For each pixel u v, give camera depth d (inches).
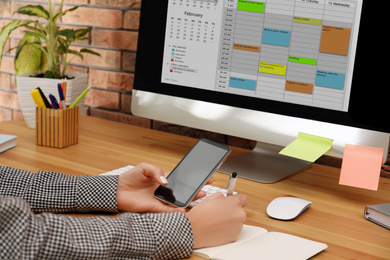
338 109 42.2
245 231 33.4
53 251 25.8
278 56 44.6
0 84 75.9
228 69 47.3
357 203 40.5
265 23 44.8
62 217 27.7
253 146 56.6
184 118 50.4
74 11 67.2
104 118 67.4
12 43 73.2
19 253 25.0
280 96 44.9
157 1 50.6
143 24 51.9
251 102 46.3
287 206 37.2
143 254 28.7
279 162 49.5
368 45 40.2
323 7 42.0
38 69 63.7
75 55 68.1
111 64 65.2
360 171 40.3
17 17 72.9
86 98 68.5
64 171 43.7
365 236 34.0
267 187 43.1
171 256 29.7
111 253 27.7
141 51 52.4
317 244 31.4
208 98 48.7
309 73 43.3
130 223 29.6
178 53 50.0
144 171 36.0
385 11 39.2
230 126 47.6
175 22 49.8
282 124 44.8
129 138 56.0
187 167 38.2
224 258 29.1
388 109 39.6
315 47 42.7
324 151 42.0
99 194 35.6
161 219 30.3
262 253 29.8
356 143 41.3
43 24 69.7
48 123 50.0
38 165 44.9
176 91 50.6
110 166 45.8
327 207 39.3
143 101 52.8
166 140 56.2
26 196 35.3
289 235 32.8
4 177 36.3
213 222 31.1
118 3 63.1
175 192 36.1
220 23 47.1
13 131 55.7
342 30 41.4
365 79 40.5
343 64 41.6
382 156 39.9
